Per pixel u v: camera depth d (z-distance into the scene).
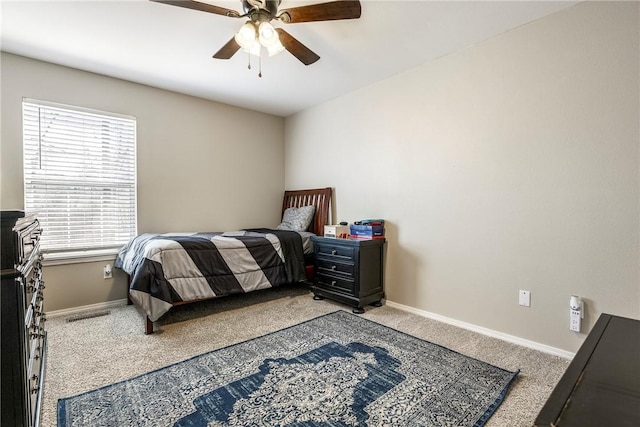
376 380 1.80
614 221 1.92
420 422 1.45
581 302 2.03
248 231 3.84
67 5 2.03
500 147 2.40
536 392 1.69
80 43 2.51
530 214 2.25
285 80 3.28
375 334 2.46
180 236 3.02
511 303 2.35
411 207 3.02
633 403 0.68
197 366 1.95
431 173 2.85
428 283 2.88
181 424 1.44
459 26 2.28
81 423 1.44
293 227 4.01
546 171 2.18
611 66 1.91
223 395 1.66
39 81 2.81
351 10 1.82
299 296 3.53
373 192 3.39
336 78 3.22
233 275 2.93
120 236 3.29
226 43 2.30
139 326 2.62
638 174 1.83
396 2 2.00
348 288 3.07
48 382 1.77
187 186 3.73
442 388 1.72
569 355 2.08
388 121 3.22
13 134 2.70
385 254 3.25
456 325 2.66
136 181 3.36
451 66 2.69
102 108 3.13
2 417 1.08
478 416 1.49
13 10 2.07
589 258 2.01
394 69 3.02
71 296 2.97
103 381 1.78
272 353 2.13
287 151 4.65
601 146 1.96
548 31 2.15
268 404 1.58
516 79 2.31
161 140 3.52
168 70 3.02
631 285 1.86
